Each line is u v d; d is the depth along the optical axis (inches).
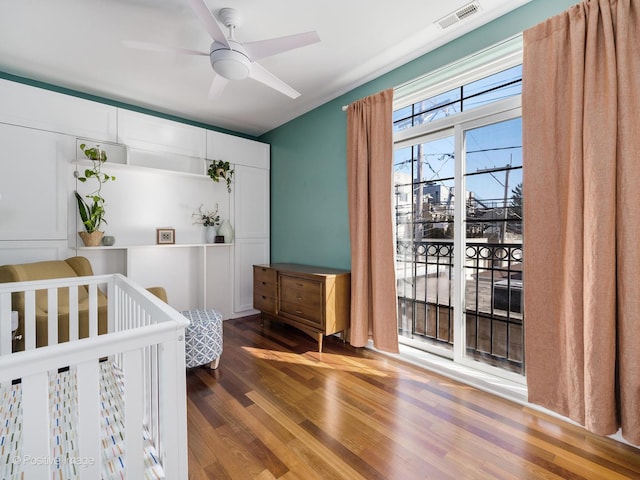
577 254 61.2
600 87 59.1
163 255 135.8
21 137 100.4
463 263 91.0
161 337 39.8
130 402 37.6
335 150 125.7
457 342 92.0
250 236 157.4
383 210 101.5
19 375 30.5
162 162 133.7
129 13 76.4
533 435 63.4
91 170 114.9
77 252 112.6
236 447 59.9
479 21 80.9
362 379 88.3
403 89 101.2
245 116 145.3
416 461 56.3
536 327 69.1
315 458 57.2
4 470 40.3
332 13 78.0
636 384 54.7
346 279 113.6
